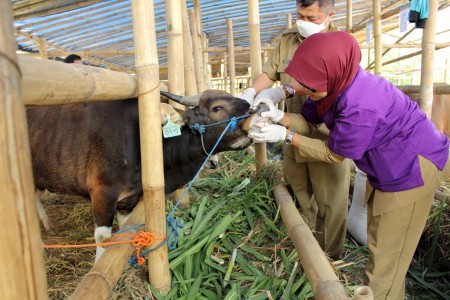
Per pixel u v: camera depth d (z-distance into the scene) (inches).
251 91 130.4
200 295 97.4
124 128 113.8
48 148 122.4
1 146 24.0
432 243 137.2
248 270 107.4
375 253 97.7
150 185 89.3
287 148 138.4
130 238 94.2
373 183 96.8
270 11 378.3
